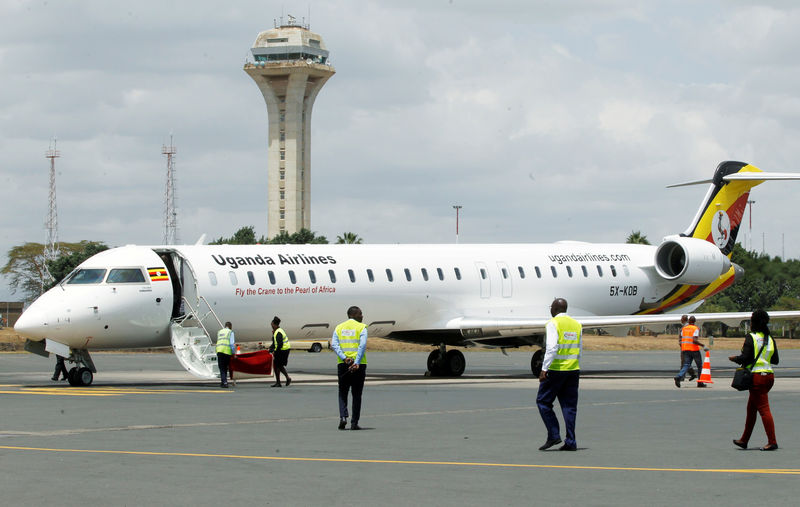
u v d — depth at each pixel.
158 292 30.64
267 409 22.25
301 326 33.88
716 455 15.01
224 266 32.12
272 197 159.62
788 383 32.69
